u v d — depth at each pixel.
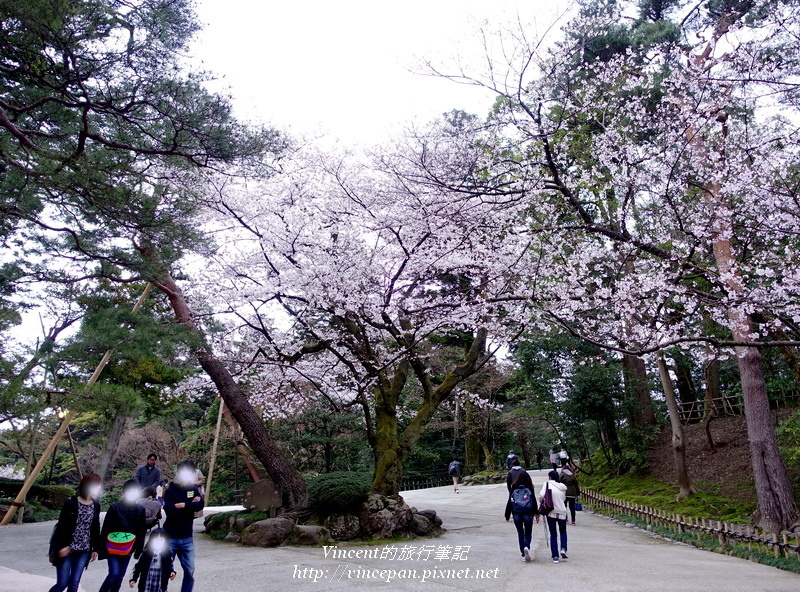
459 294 9.74
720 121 8.66
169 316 10.05
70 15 6.53
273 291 8.91
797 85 6.88
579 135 9.13
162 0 7.42
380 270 9.51
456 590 5.28
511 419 23.33
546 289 9.07
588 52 10.81
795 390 14.85
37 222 7.04
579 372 15.70
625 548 8.21
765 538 7.55
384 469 9.50
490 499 15.46
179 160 8.00
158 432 23.94
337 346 10.36
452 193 8.25
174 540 4.63
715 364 17.09
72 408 6.91
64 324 9.51
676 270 8.28
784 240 8.02
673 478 14.67
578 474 18.42
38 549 8.37
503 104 8.62
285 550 7.72
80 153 6.98
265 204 9.59
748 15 8.69
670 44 8.95
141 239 7.97
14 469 23.81
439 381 19.67
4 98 7.43
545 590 5.22
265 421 14.97
